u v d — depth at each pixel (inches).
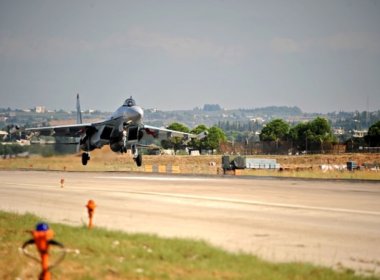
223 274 2044.8
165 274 2003.0
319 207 4037.9
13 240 2728.8
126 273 2028.8
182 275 2018.9
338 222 3353.8
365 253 2507.4
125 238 2669.8
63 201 4522.6
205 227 3166.8
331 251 2544.3
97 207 4092.0
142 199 4586.6
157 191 5290.4
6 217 3452.3
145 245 2541.8
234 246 2635.3
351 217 3558.1
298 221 3393.2
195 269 2100.1
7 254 2388.0
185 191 5275.6
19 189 5615.2
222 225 3238.2
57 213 3811.5
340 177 7726.4
